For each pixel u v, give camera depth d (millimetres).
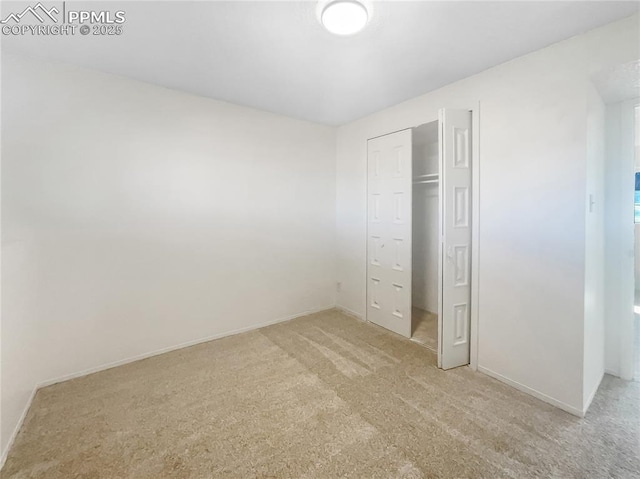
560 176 1873
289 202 3486
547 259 1951
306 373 2363
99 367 2400
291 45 1917
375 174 3326
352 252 3701
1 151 1922
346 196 3750
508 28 1722
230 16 1628
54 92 2137
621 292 2246
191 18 1647
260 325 3334
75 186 2242
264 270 3336
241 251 3156
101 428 1758
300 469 1470
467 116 2352
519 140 2066
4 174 1932
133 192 2502
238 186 3094
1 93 1942
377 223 3336
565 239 1864
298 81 2469
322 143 3736
